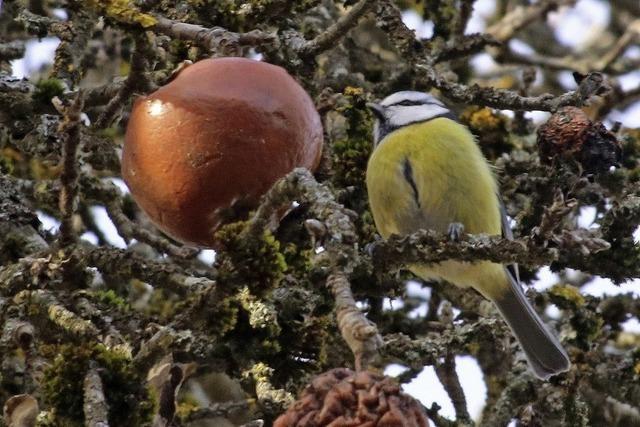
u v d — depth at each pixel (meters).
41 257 6.32
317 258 5.91
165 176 5.42
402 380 8.71
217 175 5.36
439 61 9.64
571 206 5.52
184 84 5.50
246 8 7.58
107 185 8.48
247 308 5.83
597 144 6.02
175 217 5.52
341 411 4.27
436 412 8.15
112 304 6.79
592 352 8.87
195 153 5.35
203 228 5.55
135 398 5.34
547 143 6.11
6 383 8.01
